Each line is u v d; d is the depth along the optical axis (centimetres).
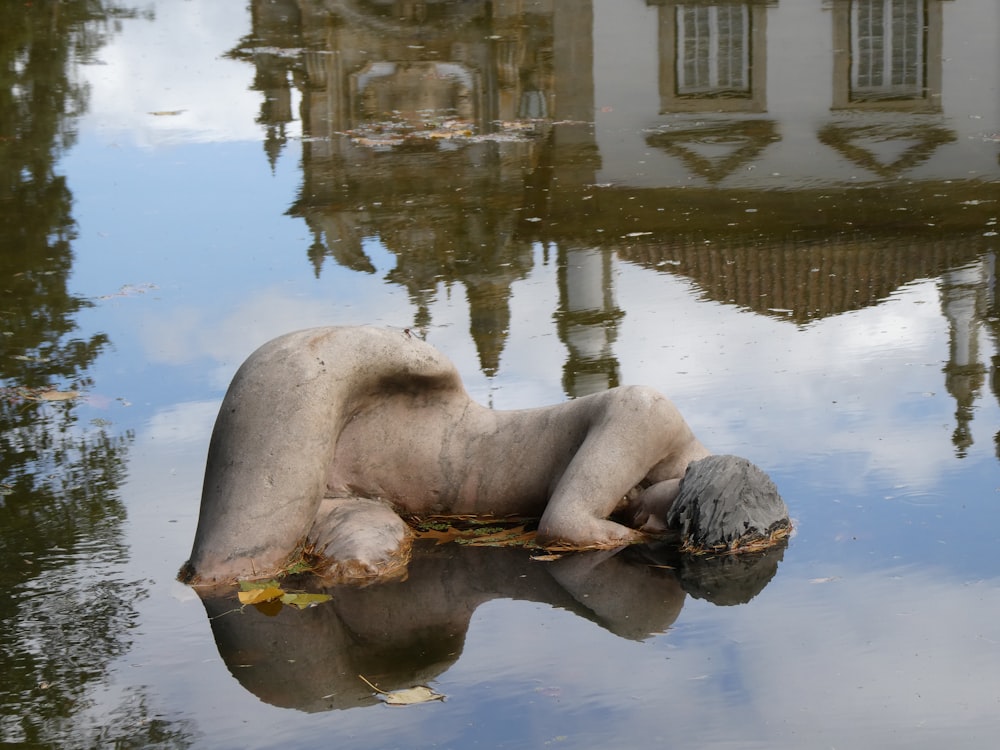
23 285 802
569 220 981
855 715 430
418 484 551
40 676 454
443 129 1340
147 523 542
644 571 509
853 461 577
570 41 1888
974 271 827
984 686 440
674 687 443
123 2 2128
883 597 486
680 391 652
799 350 705
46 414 634
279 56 1700
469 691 443
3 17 1930
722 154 1281
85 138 1209
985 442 590
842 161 1236
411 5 2152
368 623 479
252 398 516
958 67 1759
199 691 446
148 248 870
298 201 1003
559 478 545
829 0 1980
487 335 727
